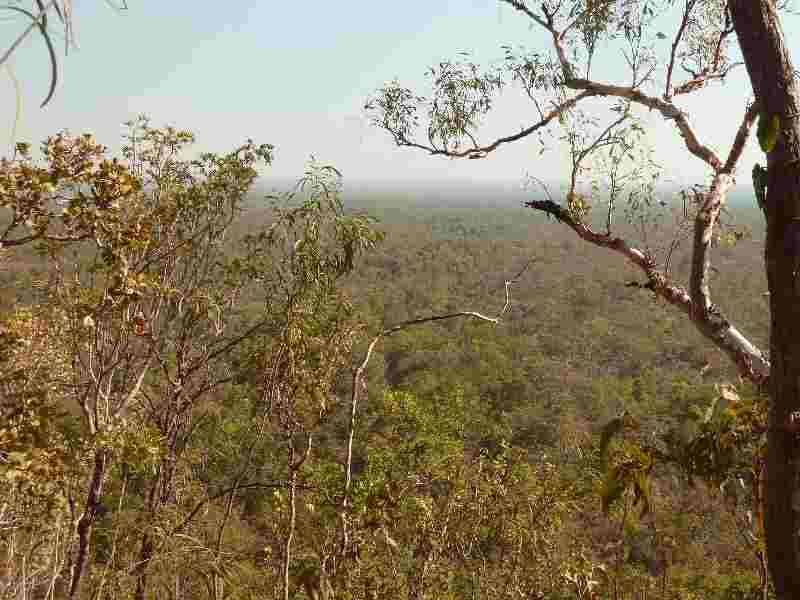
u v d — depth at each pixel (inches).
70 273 178.4
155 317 197.9
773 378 52.9
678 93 165.6
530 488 217.8
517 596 195.6
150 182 187.0
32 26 29.8
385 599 177.6
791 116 52.5
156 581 183.3
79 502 182.9
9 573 147.3
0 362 138.2
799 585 51.3
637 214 159.2
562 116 150.6
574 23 155.8
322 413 172.4
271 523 211.8
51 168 128.1
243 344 227.1
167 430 221.1
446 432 268.8
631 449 77.0
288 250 169.0
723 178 110.8
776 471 52.4
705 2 166.6
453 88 170.6
